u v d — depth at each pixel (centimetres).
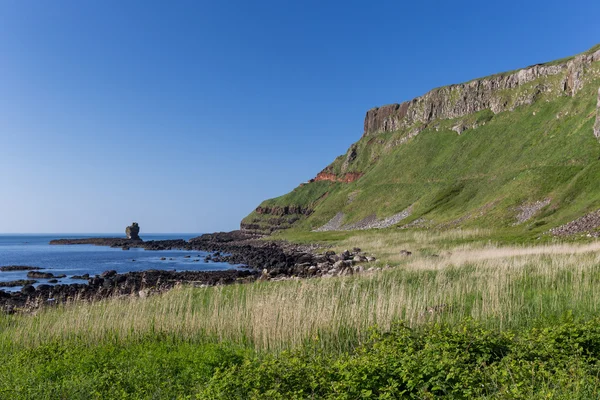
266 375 1009
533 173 9438
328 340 1479
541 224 6769
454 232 7212
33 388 1091
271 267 6181
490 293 1714
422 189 15825
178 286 2897
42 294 3944
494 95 17488
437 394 907
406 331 1294
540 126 13775
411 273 2789
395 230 10731
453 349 1080
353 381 902
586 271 2161
